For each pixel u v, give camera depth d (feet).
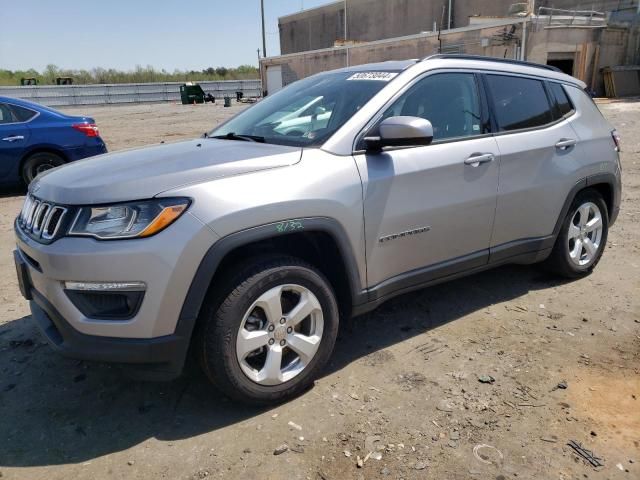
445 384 10.30
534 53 78.95
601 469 8.11
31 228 9.51
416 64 11.76
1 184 28.48
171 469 8.26
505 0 110.83
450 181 11.48
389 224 10.62
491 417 9.31
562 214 13.98
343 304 10.75
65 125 28.99
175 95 153.48
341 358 11.34
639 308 13.37
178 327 8.52
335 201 9.73
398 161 10.72
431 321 12.89
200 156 9.89
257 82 159.33
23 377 10.85
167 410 9.72
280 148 10.23
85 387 10.48
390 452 8.52
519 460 8.30
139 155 10.64
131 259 8.19
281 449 8.60
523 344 11.73
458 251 12.07
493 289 14.67
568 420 9.20
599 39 85.05
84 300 8.50
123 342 8.42
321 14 160.56
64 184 9.22
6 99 28.02
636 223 20.54
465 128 12.08
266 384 9.47
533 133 13.21
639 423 9.11
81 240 8.38
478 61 12.81
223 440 8.88
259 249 9.66
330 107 11.39
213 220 8.50
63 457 8.57
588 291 14.44
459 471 8.10
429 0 128.47
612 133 15.49
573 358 11.14
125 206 8.42
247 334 9.18
